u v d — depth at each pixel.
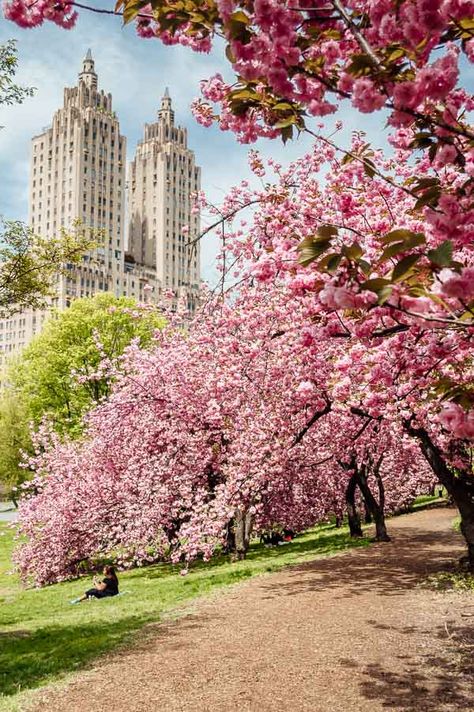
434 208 3.73
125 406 18.52
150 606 11.92
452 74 3.04
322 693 6.24
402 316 4.43
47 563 19.70
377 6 3.22
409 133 6.12
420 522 26.31
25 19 3.85
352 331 4.77
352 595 11.25
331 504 28.00
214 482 18.70
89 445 20.94
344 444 19.06
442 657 7.25
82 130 115.56
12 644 9.55
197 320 16.84
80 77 120.56
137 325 40.31
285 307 11.94
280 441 15.20
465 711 5.57
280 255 6.71
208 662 7.52
